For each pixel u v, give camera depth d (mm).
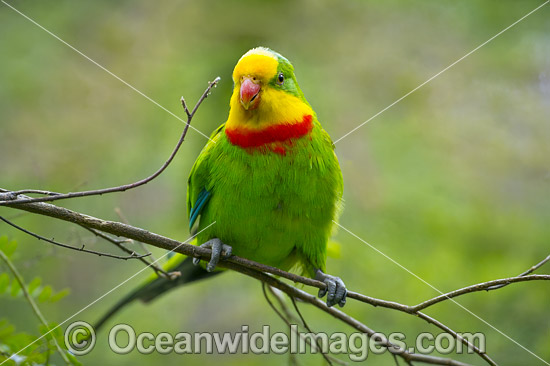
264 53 6160
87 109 11531
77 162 11016
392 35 12656
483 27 12375
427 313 9438
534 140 11633
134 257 4746
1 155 10844
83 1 12312
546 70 11820
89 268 10375
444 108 12023
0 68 11391
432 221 10484
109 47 12039
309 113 6266
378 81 12172
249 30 12188
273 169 6039
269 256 6602
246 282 10812
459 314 9406
